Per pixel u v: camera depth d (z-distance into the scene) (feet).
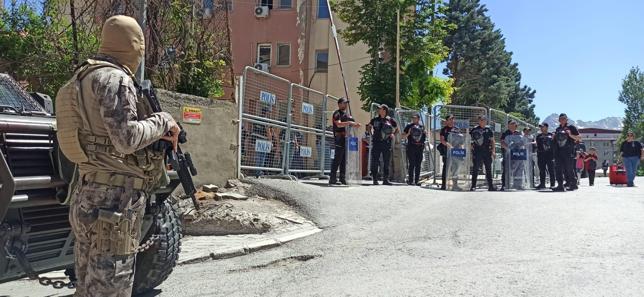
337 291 17.06
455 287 16.87
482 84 177.58
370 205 32.65
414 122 47.24
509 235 24.26
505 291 16.29
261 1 94.68
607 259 19.69
